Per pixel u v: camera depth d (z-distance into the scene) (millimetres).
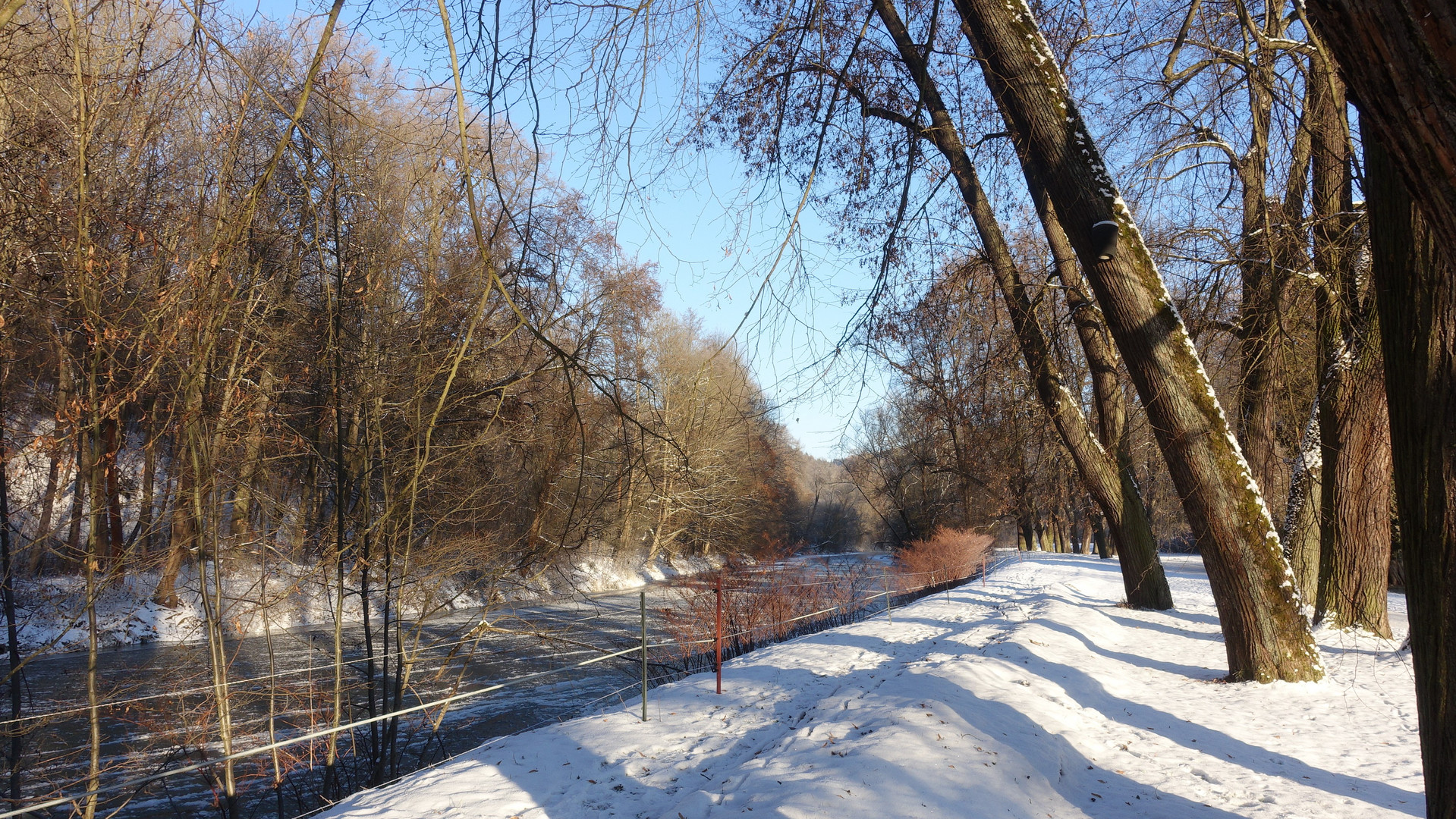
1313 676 9016
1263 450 14023
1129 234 8977
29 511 9914
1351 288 10953
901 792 4871
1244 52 8273
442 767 6453
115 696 9000
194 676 9094
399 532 9711
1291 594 9141
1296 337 11961
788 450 31672
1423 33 1612
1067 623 13047
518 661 13852
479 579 10305
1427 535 2879
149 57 5680
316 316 9938
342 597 9281
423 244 9617
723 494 30531
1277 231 10375
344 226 9547
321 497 11711
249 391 8430
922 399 17969
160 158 7680
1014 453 17656
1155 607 16094
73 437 7297
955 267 13141
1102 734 7109
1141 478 23297
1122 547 16328
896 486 32781
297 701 10070
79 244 6445
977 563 30531
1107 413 15383
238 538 9031
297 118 2729
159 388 7965
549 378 9031
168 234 6992
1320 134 9094
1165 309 9055
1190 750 6664
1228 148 11227
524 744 6781
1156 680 9609
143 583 14094
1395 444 3051
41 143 6523
